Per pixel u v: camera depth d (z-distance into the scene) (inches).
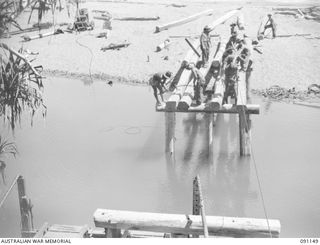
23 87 238.5
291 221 377.1
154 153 515.8
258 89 679.1
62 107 666.2
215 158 498.6
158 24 965.8
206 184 448.1
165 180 455.5
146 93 724.0
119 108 662.5
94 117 627.2
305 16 916.0
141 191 439.5
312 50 771.4
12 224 387.9
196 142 542.0
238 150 514.0
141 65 824.9
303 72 713.6
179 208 405.4
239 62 568.7
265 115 602.9
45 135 562.3
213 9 1014.4
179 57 832.3
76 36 946.7
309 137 528.4
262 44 812.0
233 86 486.6
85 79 789.2
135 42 908.0
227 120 606.9
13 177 462.9
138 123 604.1
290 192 422.0
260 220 233.5
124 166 487.2
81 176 469.4
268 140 530.3
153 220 236.5
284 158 482.3
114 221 238.5
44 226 287.0
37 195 435.2
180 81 531.5
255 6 1000.2
